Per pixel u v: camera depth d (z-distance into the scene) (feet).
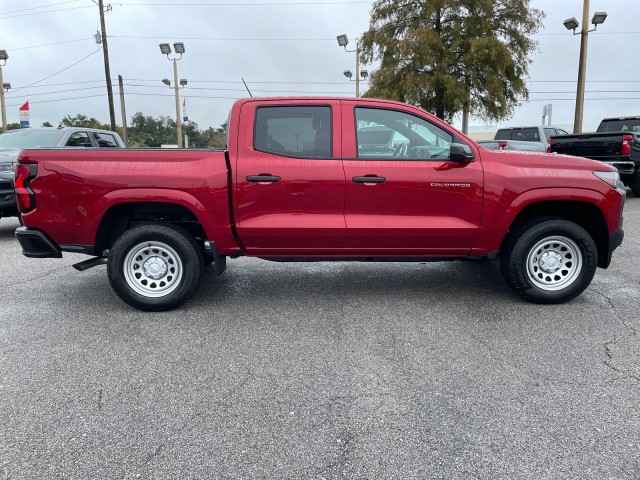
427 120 14.99
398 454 8.16
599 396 9.90
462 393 10.11
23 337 13.20
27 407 9.65
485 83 69.05
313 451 8.26
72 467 7.87
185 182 14.38
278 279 18.81
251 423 9.09
